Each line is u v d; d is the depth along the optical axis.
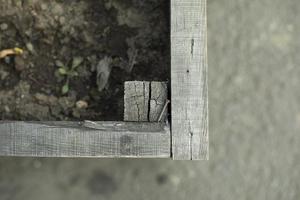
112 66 0.94
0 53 0.93
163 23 0.94
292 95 1.00
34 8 0.94
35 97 0.94
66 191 0.99
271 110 1.00
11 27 0.94
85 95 0.94
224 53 1.00
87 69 0.94
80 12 0.94
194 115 0.82
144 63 0.94
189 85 0.82
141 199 0.99
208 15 1.00
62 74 0.94
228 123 1.00
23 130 0.82
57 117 0.93
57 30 0.94
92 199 0.99
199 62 0.82
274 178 1.00
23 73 0.94
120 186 0.99
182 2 0.82
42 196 0.99
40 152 0.82
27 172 0.99
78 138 0.82
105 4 0.95
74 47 0.94
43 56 0.94
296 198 1.00
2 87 0.94
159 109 0.83
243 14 1.00
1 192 0.98
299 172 1.00
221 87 1.00
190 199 0.99
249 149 1.00
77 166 0.99
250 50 1.00
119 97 0.93
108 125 0.82
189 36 0.82
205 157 0.82
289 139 1.00
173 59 0.82
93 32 0.94
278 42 1.00
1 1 0.94
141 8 0.94
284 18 1.00
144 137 0.82
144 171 0.99
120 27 0.94
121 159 0.99
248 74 1.00
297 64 1.01
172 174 0.99
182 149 0.82
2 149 0.82
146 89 0.83
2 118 0.93
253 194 1.00
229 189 1.00
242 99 1.00
